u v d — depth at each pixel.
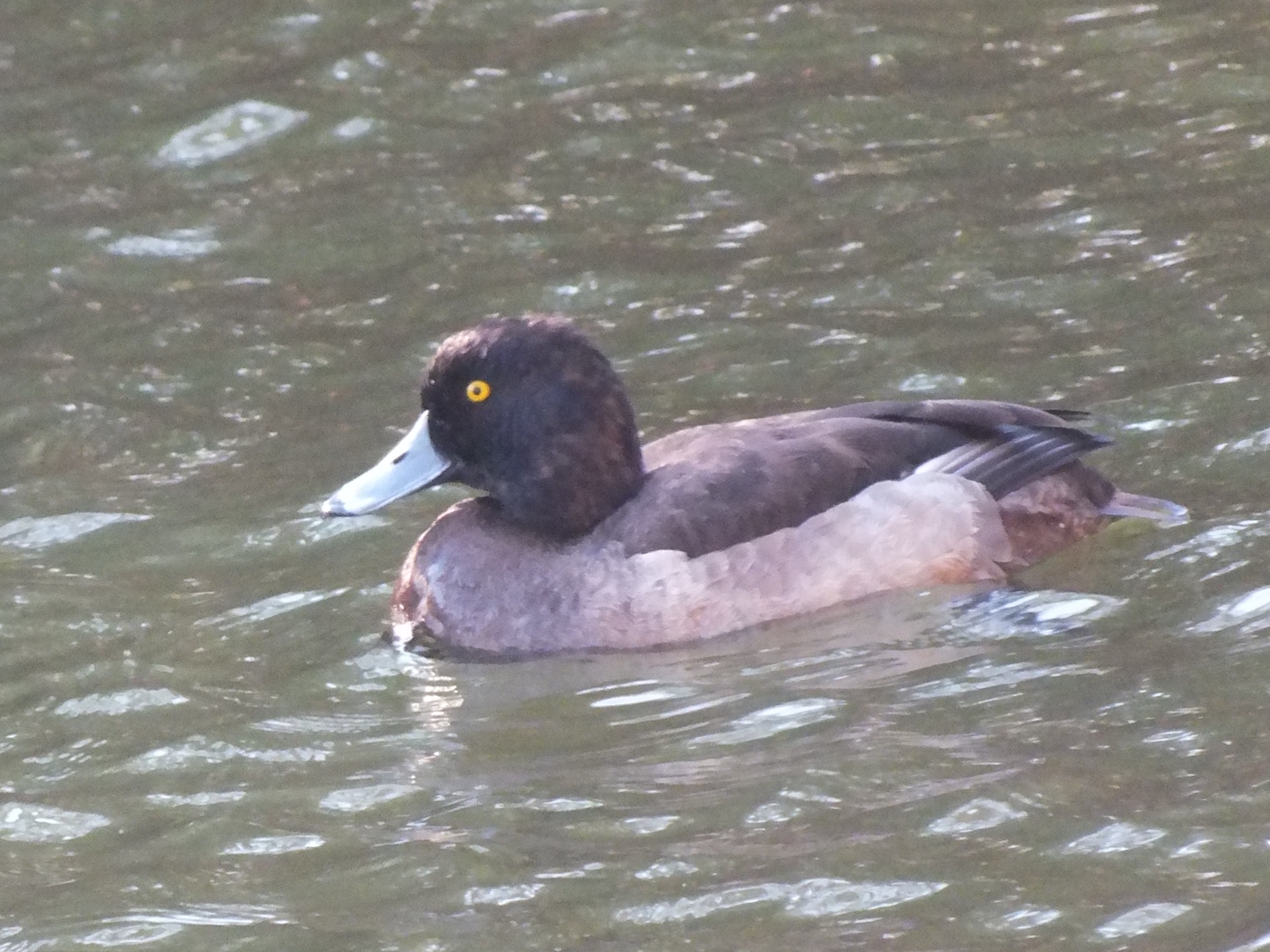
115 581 10.80
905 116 16.64
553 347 10.31
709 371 12.75
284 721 9.30
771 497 10.12
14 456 12.41
